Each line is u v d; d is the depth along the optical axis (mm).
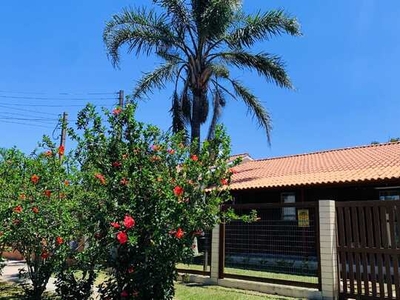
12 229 6688
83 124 5629
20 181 7129
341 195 14062
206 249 10648
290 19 15266
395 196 12875
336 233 8258
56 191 6902
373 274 7672
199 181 5391
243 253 12164
